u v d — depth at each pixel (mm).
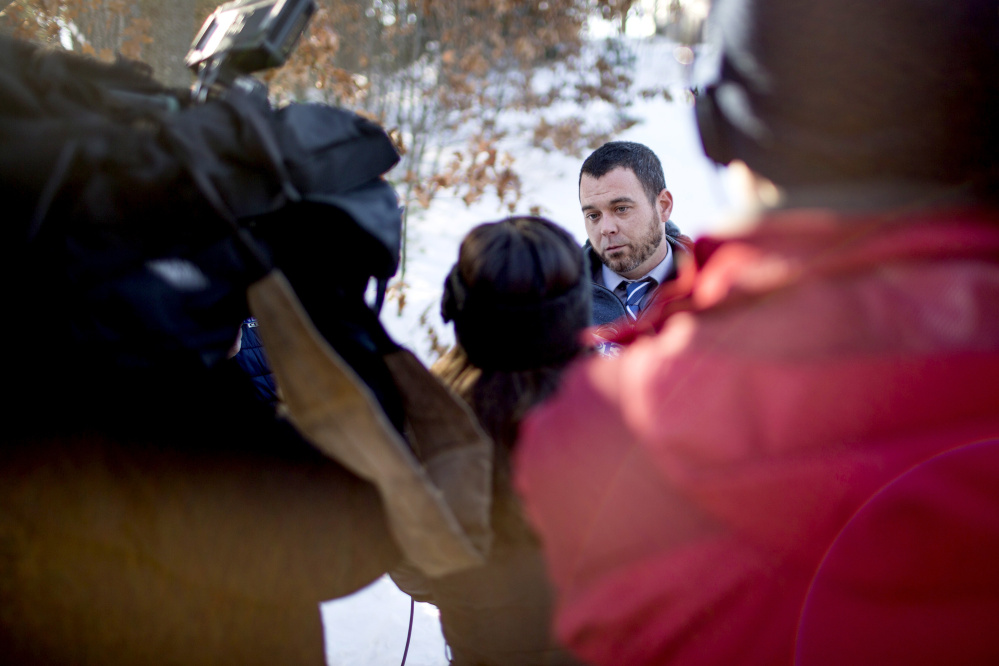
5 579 1015
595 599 683
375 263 1116
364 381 1109
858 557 584
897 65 590
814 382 595
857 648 595
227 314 1031
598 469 694
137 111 1029
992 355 566
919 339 587
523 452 798
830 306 612
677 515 644
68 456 996
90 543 1018
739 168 724
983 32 590
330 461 1127
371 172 1147
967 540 562
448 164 4543
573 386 771
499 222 1195
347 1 5305
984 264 605
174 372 1003
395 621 2537
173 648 1072
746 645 626
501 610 1172
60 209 939
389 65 5723
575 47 6398
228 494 1055
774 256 646
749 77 657
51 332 959
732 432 618
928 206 622
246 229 1036
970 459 561
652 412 663
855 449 582
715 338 655
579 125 6570
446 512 960
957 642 574
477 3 5691
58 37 3574
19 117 932
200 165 959
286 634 1131
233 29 1137
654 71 9688
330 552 1118
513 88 6695
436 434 1122
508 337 1126
